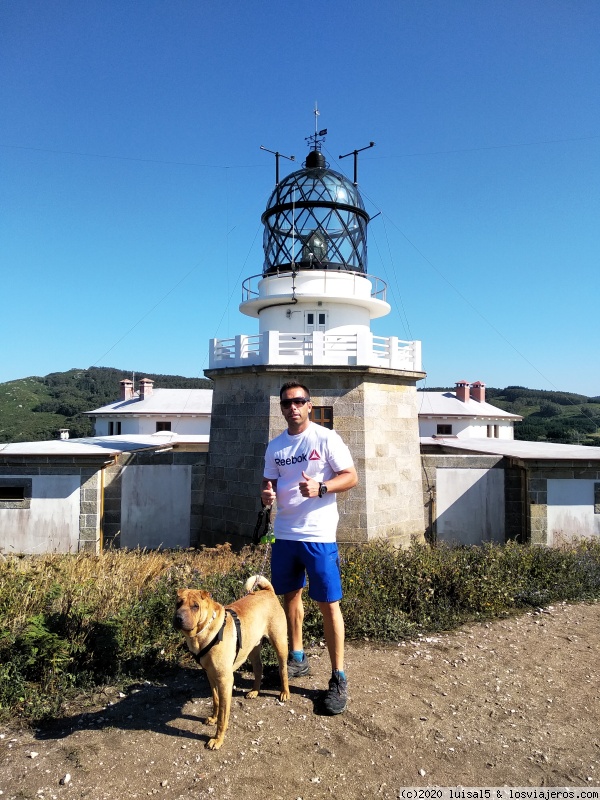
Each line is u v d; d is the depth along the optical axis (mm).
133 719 4316
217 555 11430
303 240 15992
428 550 9711
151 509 15289
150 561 9664
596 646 6195
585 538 13250
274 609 4582
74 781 3539
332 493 4711
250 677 5148
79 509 14117
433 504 15586
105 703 4574
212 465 15391
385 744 4074
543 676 5355
